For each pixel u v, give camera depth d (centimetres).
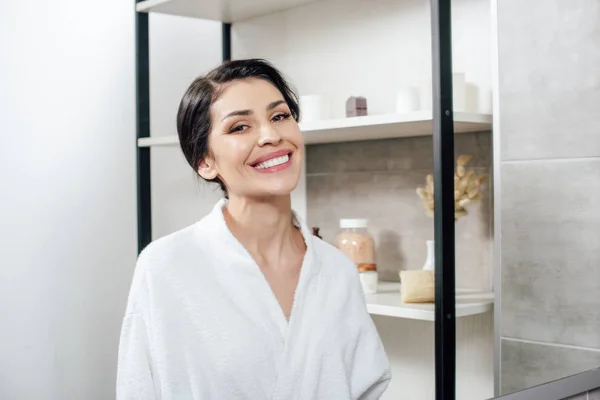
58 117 135
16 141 127
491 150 145
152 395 77
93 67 144
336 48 171
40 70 131
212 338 77
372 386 92
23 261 127
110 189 148
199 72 180
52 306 131
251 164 80
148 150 158
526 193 135
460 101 138
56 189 134
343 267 89
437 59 127
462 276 150
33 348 127
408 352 161
